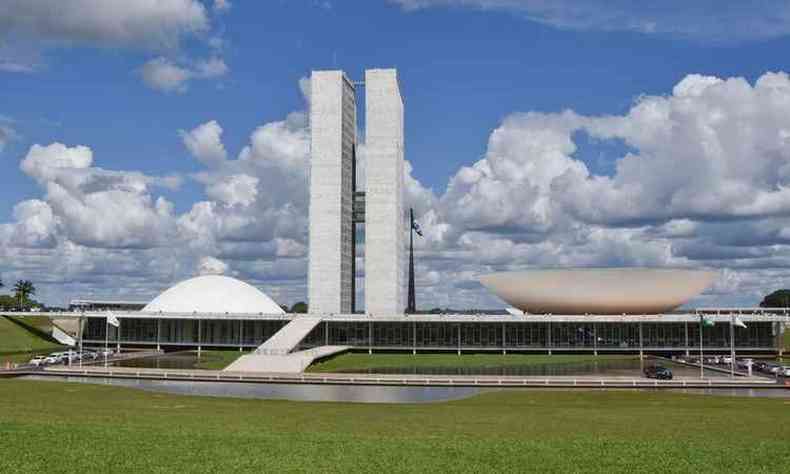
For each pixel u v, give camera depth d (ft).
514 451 88.33
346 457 83.41
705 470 79.51
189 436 94.22
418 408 152.25
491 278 398.21
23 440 89.15
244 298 430.20
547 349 371.76
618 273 369.50
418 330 377.71
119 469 75.97
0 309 617.62
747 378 235.61
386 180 438.81
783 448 92.53
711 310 463.01
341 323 381.60
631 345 370.53
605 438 100.22
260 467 78.02
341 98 444.55
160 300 424.05
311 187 438.40
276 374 239.50
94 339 411.54
